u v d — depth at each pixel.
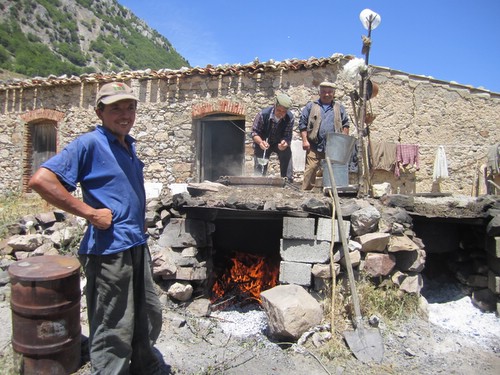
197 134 9.78
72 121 10.57
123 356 2.67
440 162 9.09
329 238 4.05
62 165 2.45
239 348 3.60
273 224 5.36
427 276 5.24
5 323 3.77
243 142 10.05
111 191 2.61
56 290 2.88
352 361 3.38
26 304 2.85
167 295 4.21
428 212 4.42
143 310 2.86
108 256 2.57
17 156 11.29
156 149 9.78
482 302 4.55
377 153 8.91
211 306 4.41
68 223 5.02
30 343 2.88
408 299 4.17
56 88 10.73
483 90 9.22
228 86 9.26
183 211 4.43
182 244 4.29
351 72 5.16
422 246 4.32
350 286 3.71
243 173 9.70
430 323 4.11
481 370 3.37
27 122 11.16
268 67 8.77
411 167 9.20
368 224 4.03
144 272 2.83
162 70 9.57
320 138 5.78
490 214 4.27
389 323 3.90
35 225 5.10
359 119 5.38
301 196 4.57
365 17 5.04
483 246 4.68
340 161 4.69
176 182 9.64
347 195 4.63
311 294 4.12
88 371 3.07
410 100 9.21
